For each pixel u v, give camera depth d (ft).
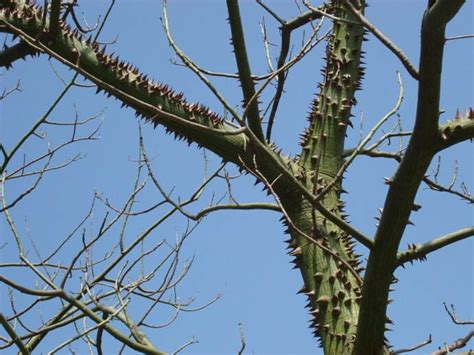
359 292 19.25
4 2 20.29
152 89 19.56
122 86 19.42
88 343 20.35
